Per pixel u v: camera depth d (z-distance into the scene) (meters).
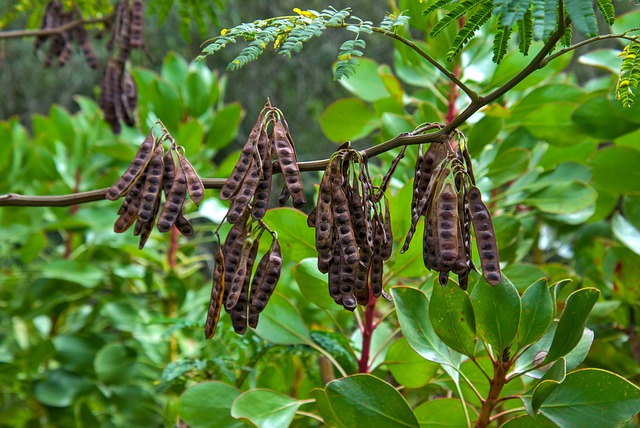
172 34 5.15
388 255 1.22
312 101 5.27
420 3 1.53
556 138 1.90
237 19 4.93
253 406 1.45
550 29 1.06
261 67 5.34
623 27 1.97
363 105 1.99
